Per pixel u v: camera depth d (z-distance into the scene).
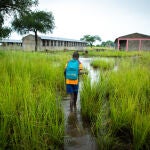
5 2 20.14
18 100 4.23
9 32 25.05
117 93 5.62
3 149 3.09
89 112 4.53
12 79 6.35
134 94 5.32
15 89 4.55
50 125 3.45
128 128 3.88
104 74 7.83
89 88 5.53
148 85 6.11
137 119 3.52
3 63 9.22
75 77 5.10
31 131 3.26
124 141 3.63
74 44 71.69
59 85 7.36
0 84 5.25
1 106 3.72
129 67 9.73
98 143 3.49
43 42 51.75
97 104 4.84
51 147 3.28
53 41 56.62
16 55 13.68
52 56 17.89
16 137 3.28
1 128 3.20
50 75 7.72
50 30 48.66
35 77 7.36
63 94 6.50
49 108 3.87
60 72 8.70
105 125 4.07
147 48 44.72
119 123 3.81
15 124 3.53
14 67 8.17
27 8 22.33
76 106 5.51
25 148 3.02
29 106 3.73
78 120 4.52
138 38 44.59
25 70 8.06
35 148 3.10
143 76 7.35
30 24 43.59
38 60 12.84
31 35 51.44
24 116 3.44
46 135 3.41
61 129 3.65
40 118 3.63
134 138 3.39
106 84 6.52
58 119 4.08
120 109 4.17
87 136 3.78
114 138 3.58
